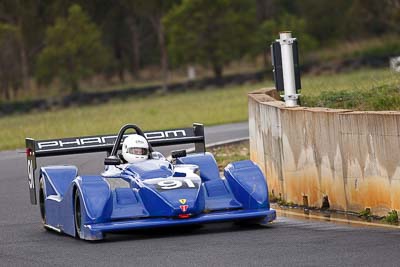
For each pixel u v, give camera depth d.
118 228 33.47
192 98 158.88
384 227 34.38
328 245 30.58
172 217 33.72
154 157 39.50
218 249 31.16
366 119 37.16
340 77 147.88
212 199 35.78
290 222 37.50
